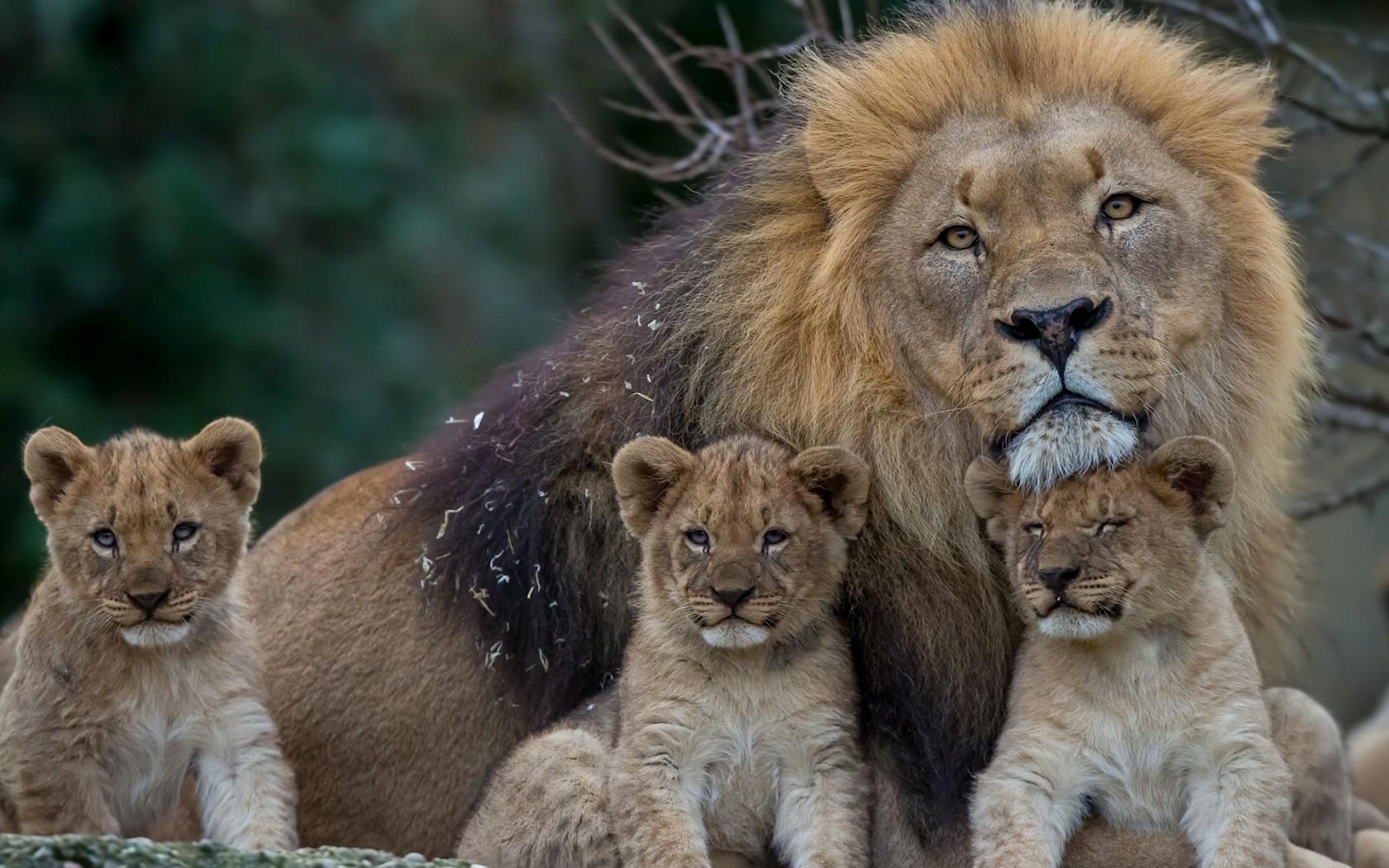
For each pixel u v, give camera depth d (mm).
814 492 9477
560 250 24391
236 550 9812
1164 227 9508
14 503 20469
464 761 10633
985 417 9273
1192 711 8945
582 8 23953
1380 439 15422
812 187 10172
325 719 10805
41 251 21453
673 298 10305
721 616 9125
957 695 9773
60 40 22156
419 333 23359
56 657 9562
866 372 9781
